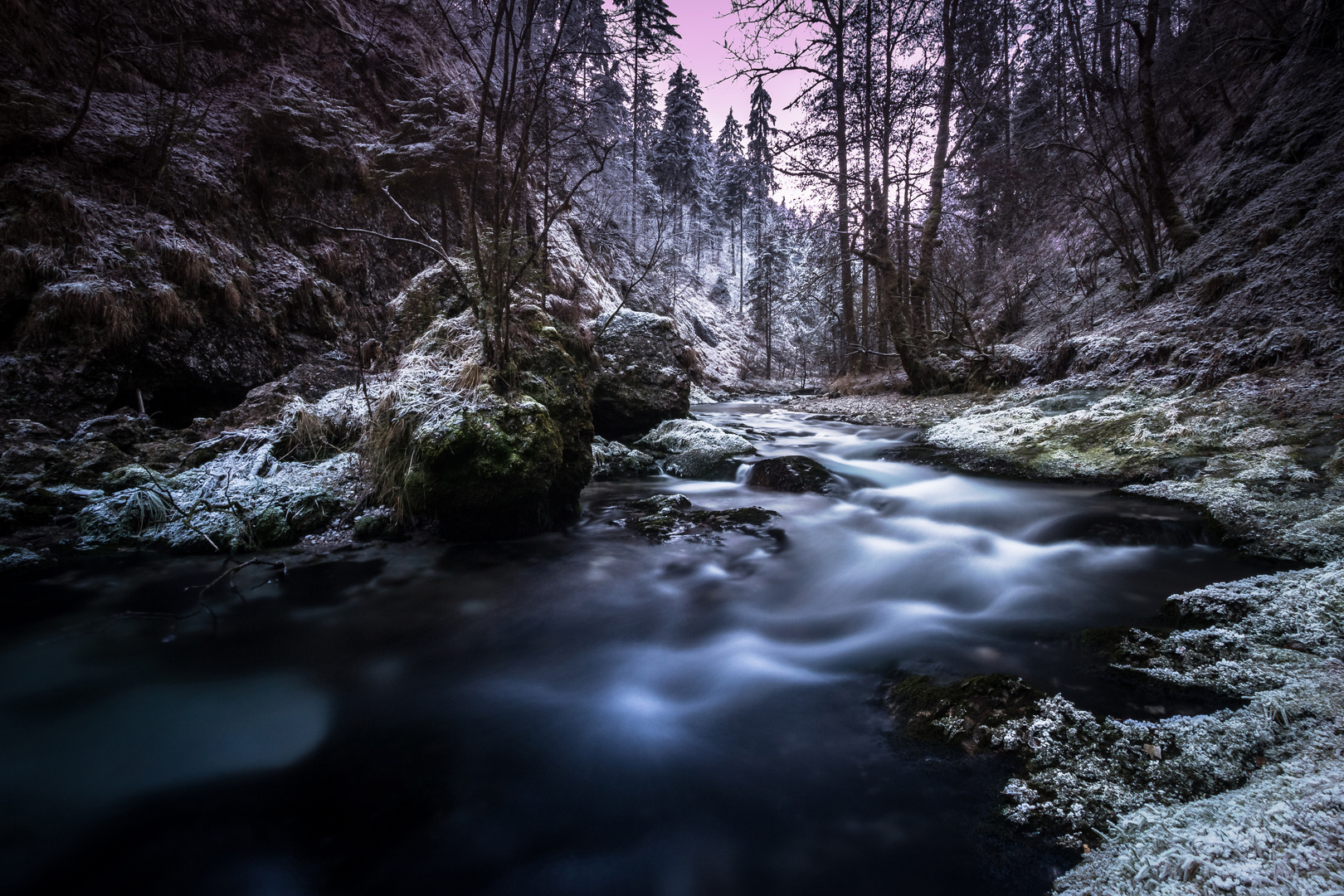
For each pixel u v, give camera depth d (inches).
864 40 695.1
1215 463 205.9
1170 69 592.7
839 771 84.5
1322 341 250.2
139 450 215.6
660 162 1640.0
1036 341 541.6
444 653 123.9
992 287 809.5
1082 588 142.0
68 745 93.8
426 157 426.3
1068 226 716.0
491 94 209.5
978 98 693.3
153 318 265.6
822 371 1366.9
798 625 136.2
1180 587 135.9
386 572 163.5
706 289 1803.6
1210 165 490.9
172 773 88.0
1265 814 54.0
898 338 540.1
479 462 175.0
